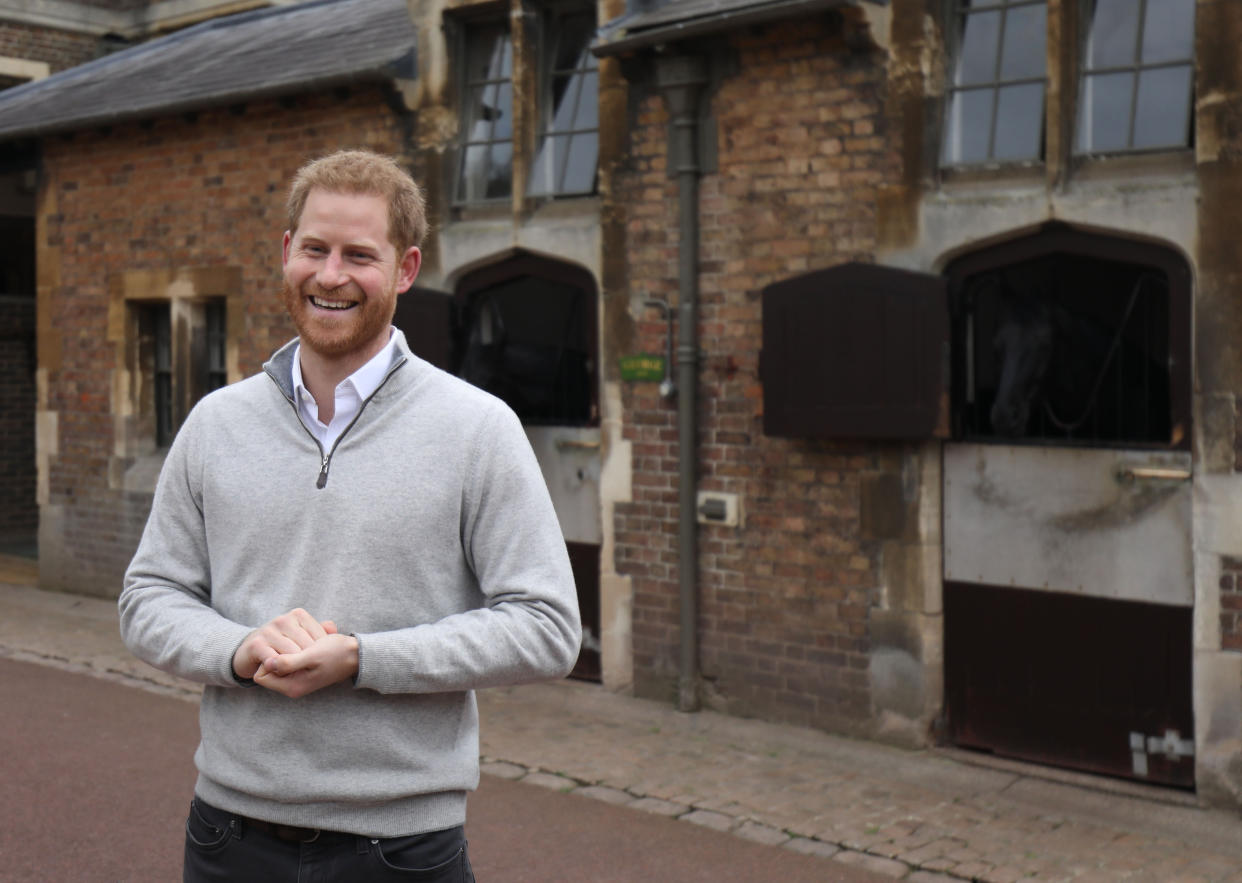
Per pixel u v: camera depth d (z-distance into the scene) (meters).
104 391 9.88
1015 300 5.88
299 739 2.02
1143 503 5.48
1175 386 5.37
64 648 8.38
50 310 10.20
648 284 6.86
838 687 6.35
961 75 5.97
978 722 6.01
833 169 6.21
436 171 7.71
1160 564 5.45
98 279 9.83
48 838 4.95
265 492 2.07
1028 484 5.81
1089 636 5.66
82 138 9.83
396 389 2.10
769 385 6.23
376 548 2.04
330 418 2.12
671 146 6.71
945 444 6.05
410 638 1.96
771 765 5.95
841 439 6.27
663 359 6.79
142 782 5.64
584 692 7.17
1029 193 5.61
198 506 2.17
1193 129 5.35
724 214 6.59
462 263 7.61
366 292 2.05
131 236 9.53
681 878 4.62
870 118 6.07
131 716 6.77
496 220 7.57
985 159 5.88
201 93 8.61
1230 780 5.21
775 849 4.93
